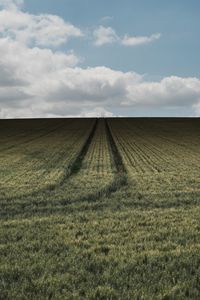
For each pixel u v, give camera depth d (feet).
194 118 404.98
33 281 27.20
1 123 350.43
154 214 48.08
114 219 45.75
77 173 92.89
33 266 30.01
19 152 146.82
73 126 306.14
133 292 25.18
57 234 39.65
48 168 101.81
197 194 63.16
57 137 218.38
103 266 29.96
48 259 31.76
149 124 331.16
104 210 51.03
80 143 180.24
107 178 82.74
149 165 107.34
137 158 125.59
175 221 44.60
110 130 270.26
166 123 342.64
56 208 53.11
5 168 102.58
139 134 241.35
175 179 80.84
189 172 92.89
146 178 82.23
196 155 135.33
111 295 24.85
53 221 45.09
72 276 28.02
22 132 261.24
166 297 24.54
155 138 215.10
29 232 40.09
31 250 34.24
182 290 25.68
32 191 66.80
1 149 160.66
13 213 50.78
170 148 161.58
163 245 34.83
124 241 36.86
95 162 114.62
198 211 49.93
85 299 24.45
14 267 29.76
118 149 156.35
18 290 25.80
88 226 42.32
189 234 38.47
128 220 45.01
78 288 26.17
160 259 31.35
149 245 35.12
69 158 124.77
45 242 36.37
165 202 56.65
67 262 30.86
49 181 78.54
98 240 36.96
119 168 104.22
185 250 33.37
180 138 216.13
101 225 42.68
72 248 34.50
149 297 24.49
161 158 125.80
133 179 80.64
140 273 28.58
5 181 79.87
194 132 258.98
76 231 40.29
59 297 24.59
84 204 55.26
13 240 37.63
